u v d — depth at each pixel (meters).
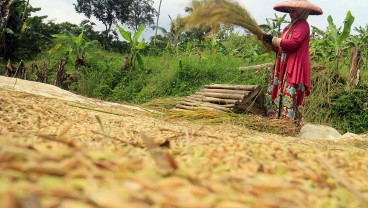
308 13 6.95
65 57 18.39
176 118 6.34
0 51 20.30
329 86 10.62
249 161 1.48
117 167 0.88
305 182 1.21
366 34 12.76
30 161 0.81
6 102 3.53
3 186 0.64
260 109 8.22
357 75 10.59
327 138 6.20
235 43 19.31
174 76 14.40
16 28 21.28
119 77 15.60
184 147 1.77
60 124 3.19
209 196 0.76
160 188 0.76
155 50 23.23
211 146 1.79
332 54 12.17
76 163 0.83
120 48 28.06
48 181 0.69
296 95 6.97
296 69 6.90
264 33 7.01
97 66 16.61
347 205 0.97
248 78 13.30
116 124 3.78
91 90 14.84
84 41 17.70
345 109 10.24
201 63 15.25
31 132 2.45
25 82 7.89
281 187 0.93
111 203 0.63
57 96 6.93
